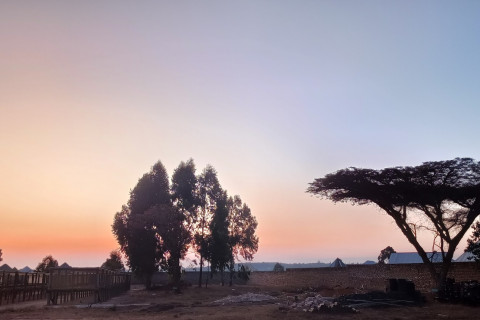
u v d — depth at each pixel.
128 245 56.62
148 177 60.22
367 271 48.41
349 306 25.64
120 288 51.41
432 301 30.12
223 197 59.75
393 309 25.97
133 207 58.94
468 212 34.47
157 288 56.97
